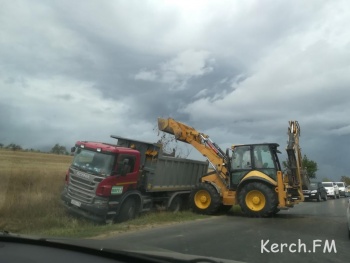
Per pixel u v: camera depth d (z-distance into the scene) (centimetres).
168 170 1495
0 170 2183
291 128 1484
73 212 1202
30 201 1248
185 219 1328
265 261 681
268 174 1428
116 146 1278
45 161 3434
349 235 944
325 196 3158
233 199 1470
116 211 1211
